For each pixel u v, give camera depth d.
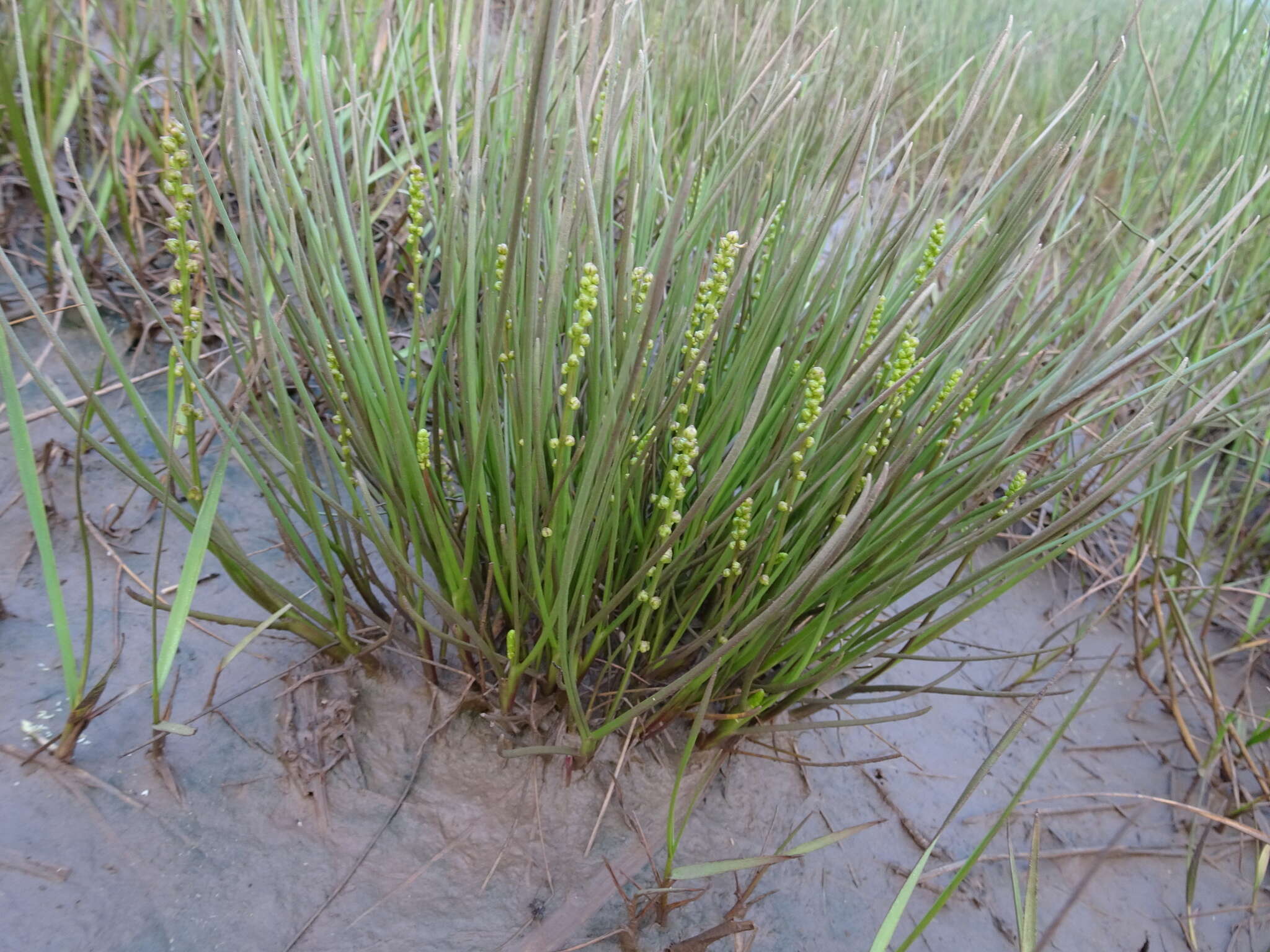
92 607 0.30
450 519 0.28
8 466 0.33
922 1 0.90
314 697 0.30
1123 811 0.37
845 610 0.27
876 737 0.36
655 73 0.41
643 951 0.27
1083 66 0.83
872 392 0.32
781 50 0.28
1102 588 0.45
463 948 0.26
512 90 0.32
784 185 0.32
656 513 0.27
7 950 0.23
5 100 0.35
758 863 0.26
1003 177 0.27
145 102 0.43
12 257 0.39
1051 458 0.47
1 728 0.27
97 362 0.38
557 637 0.26
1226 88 0.51
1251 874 0.36
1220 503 0.48
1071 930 0.33
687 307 0.27
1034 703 0.22
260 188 0.24
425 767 0.29
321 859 0.27
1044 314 0.27
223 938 0.25
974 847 0.33
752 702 0.28
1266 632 0.46
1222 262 0.26
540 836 0.29
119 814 0.26
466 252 0.23
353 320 0.25
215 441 0.37
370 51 0.51
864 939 0.30
